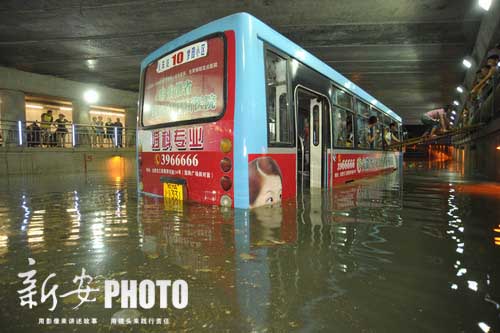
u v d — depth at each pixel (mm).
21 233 3195
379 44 12562
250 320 1583
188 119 4871
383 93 21125
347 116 8094
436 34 11547
